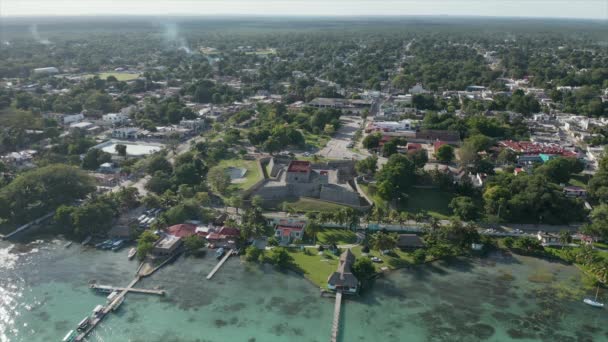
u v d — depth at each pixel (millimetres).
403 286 196250
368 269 197875
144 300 185000
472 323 174125
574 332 169875
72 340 162000
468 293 191875
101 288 189750
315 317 176375
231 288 193375
